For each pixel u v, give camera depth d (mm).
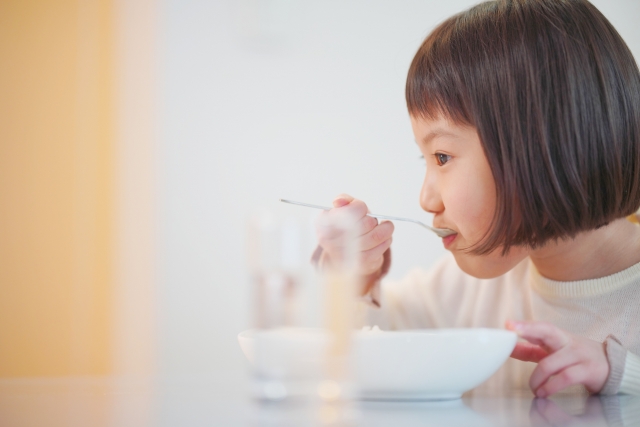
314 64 2316
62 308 2182
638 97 898
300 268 523
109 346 2248
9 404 638
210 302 2381
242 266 2385
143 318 2314
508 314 1147
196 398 673
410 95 929
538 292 1058
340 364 515
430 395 607
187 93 2410
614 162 860
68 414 553
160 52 2410
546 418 513
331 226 517
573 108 833
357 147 2236
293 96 2344
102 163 2285
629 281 969
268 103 2367
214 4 2416
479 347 583
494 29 876
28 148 2166
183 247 2381
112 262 2279
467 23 913
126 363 2266
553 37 848
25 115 2164
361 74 2254
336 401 516
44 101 2193
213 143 2402
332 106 2281
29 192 2152
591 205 857
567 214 842
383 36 2223
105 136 2297
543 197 832
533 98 833
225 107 2402
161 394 720
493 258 936
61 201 2205
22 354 2109
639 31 1640
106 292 2262
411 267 2053
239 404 604
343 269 518
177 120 2404
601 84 853
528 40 849
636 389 711
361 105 2246
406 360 580
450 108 876
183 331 2361
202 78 2414
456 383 596
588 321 991
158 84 2402
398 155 2186
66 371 2168
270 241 523
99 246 2260
